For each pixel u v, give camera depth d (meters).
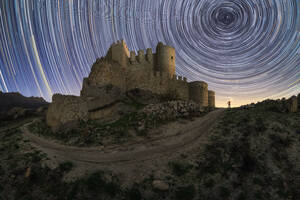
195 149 18.44
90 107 32.38
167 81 42.56
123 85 40.53
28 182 14.66
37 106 97.81
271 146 16.86
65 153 19.75
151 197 12.83
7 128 39.31
